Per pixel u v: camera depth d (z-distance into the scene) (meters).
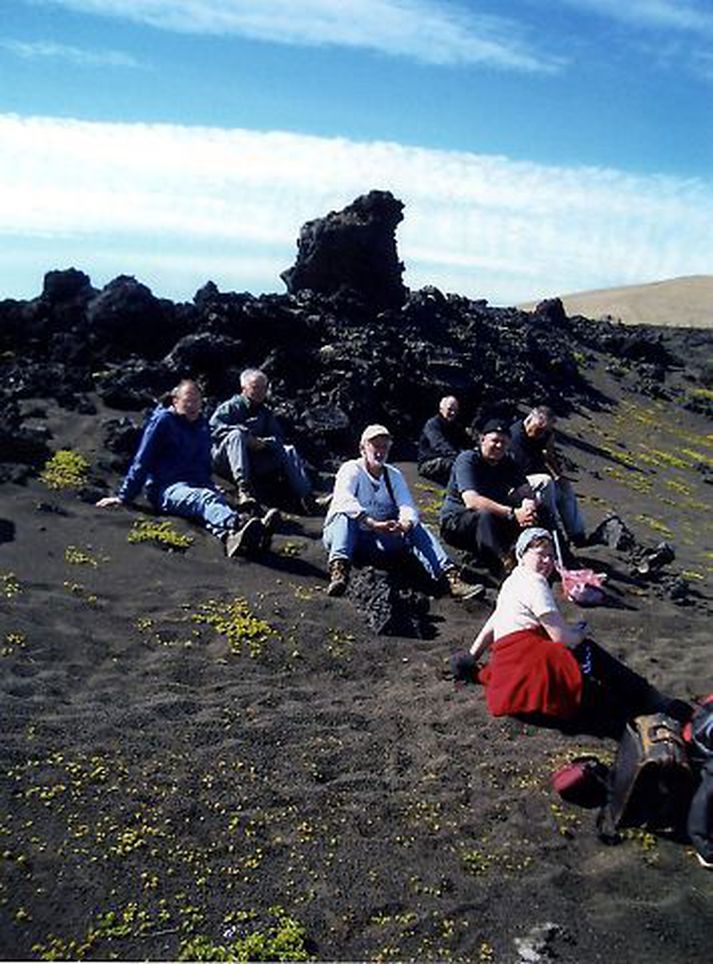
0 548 5.52
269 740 4.01
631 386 17.00
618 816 3.58
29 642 4.52
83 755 3.68
